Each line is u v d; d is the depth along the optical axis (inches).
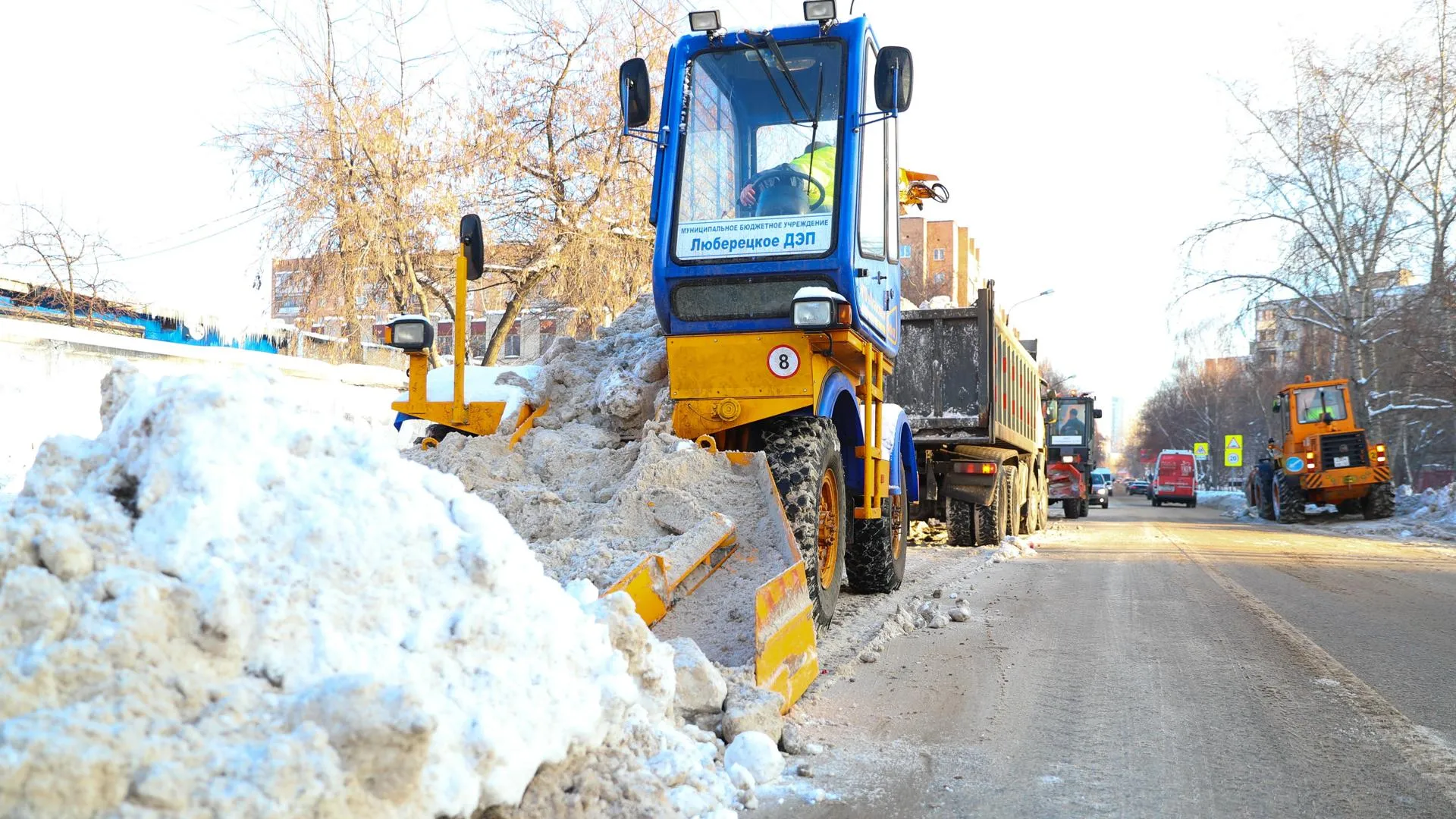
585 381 257.6
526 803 111.6
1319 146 1084.5
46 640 90.4
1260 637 272.4
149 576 97.7
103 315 778.8
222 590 98.1
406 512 119.5
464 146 714.8
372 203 684.7
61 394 557.0
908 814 133.0
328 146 680.4
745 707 153.4
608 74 739.4
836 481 237.8
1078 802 140.1
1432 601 355.9
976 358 530.9
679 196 239.6
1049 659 235.9
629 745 129.3
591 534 192.1
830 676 211.2
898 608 288.2
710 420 226.4
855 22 246.2
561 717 117.2
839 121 237.9
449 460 219.6
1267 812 138.0
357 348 773.9
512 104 739.4
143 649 92.4
